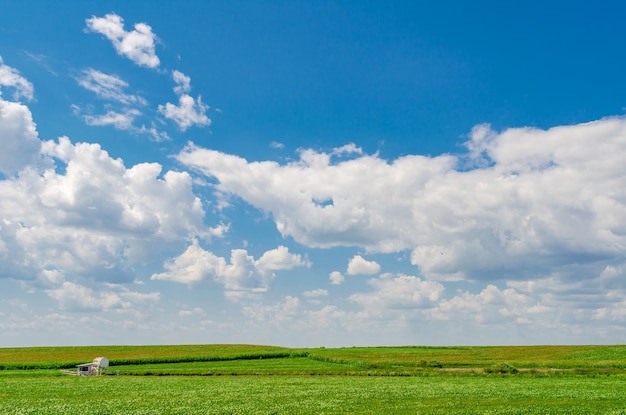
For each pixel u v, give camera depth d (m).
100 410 44.12
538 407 43.75
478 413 41.09
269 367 97.88
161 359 113.56
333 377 76.31
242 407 45.31
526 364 92.38
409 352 139.00
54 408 45.38
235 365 104.94
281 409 44.06
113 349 158.62
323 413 41.72
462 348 158.88
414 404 46.38
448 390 56.53
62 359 125.38
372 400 49.22
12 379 76.88
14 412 42.94
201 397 52.66
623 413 40.16
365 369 91.12
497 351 138.12
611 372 76.88
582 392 53.53
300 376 79.00
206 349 157.38
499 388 58.03
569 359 104.56
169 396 53.81
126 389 61.03
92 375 84.88
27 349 160.75
